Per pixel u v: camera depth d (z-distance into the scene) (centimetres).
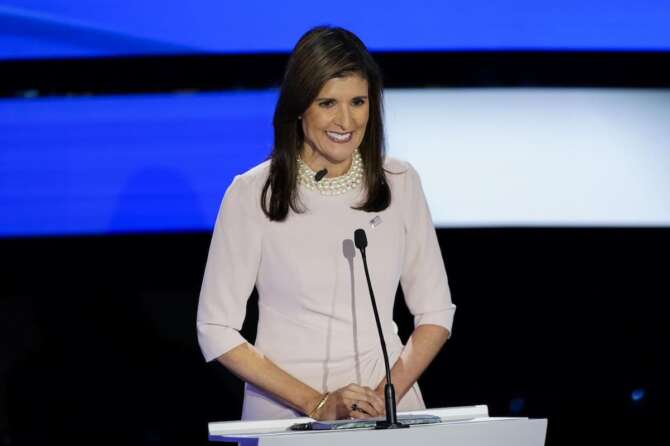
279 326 904
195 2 1352
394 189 940
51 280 1376
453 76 1377
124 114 1364
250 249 902
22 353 1380
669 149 1405
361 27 1359
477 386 1420
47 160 1362
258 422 778
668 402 1413
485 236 1400
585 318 1410
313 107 868
